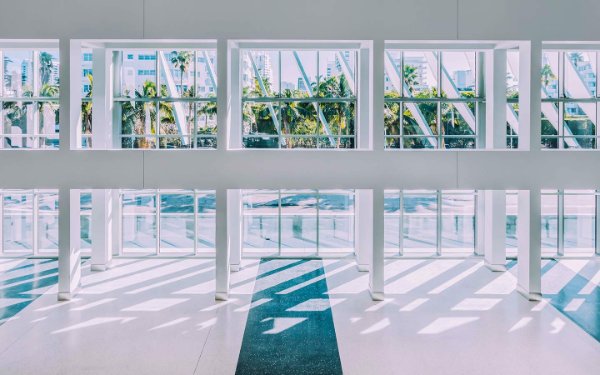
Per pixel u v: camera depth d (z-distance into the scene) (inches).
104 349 352.8
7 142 697.6
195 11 464.8
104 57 556.7
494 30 466.0
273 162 470.0
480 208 647.1
